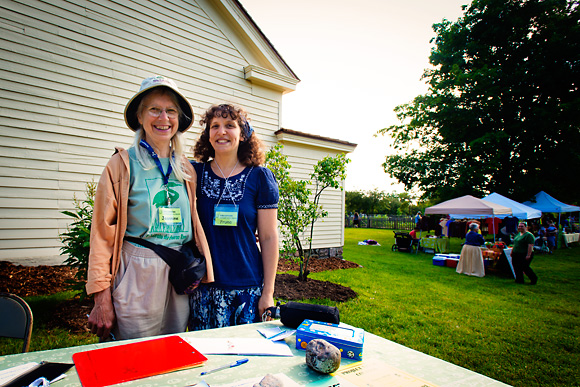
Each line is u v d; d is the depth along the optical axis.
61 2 5.36
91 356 1.07
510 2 19.14
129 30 6.08
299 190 5.87
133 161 1.68
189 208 1.81
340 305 5.11
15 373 0.94
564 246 17.23
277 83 8.15
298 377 1.00
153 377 0.96
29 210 4.99
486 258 9.92
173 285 1.66
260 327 1.49
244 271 1.83
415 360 1.18
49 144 5.20
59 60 5.33
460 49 20.97
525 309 5.62
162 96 1.74
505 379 3.14
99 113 5.70
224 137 1.89
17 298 1.54
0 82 4.84
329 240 9.50
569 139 17.77
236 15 7.40
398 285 7.01
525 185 18.42
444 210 12.27
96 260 1.49
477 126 19.44
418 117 21.20
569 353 3.80
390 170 22.86
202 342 1.25
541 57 18.72
